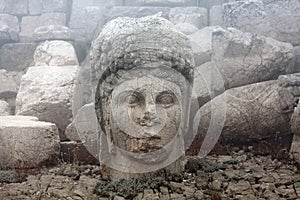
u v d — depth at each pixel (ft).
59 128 24.56
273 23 27.66
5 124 19.65
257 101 22.43
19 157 19.12
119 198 14.46
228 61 24.58
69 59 28.09
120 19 17.63
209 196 14.64
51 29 31.09
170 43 16.66
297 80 22.26
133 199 14.47
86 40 31.86
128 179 16.06
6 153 19.10
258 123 22.34
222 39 24.81
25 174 17.93
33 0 33.50
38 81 25.66
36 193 15.12
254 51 24.84
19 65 31.68
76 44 31.45
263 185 15.56
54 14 33.12
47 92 24.86
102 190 15.19
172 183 15.87
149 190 15.29
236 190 15.10
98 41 17.30
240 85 24.59
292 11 27.58
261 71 24.67
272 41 25.90
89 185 16.07
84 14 32.55
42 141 19.58
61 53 28.40
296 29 27.43
